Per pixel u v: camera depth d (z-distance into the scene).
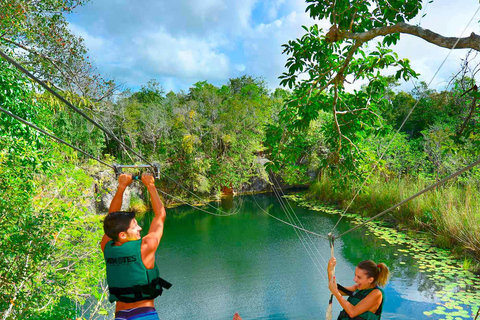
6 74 7.76
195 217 24.67
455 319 9.56
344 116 7.67
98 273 8.20
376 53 6.72
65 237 7.93
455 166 19.08
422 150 25.97
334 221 21.73
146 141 31.17
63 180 8.80
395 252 15.49
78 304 10.38
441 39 4.04
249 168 34.62
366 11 5.74
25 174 7.50
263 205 28.42
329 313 2.88
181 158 31.45
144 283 1.70
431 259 14.36
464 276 12.52
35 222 6.35
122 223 1.82
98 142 25.80
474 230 14.26
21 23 9.82
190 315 10.77
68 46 11.17
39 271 6.86
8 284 6.30
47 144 8.84
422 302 10.73
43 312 6.55
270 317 10.50
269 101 37.91
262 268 14.54
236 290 12.47
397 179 23.20
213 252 16.80
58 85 11.52
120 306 1.73
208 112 34.19
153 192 2.04
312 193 30.08
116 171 2.53
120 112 26.06
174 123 31.72
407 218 19.28
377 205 21.58
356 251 16.00
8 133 7.46
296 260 15.39
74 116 23.41
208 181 31.83
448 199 16.67
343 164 8.10
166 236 19.81
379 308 2.74
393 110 35.03
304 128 7.58
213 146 34.06
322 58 6.71
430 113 27.88
